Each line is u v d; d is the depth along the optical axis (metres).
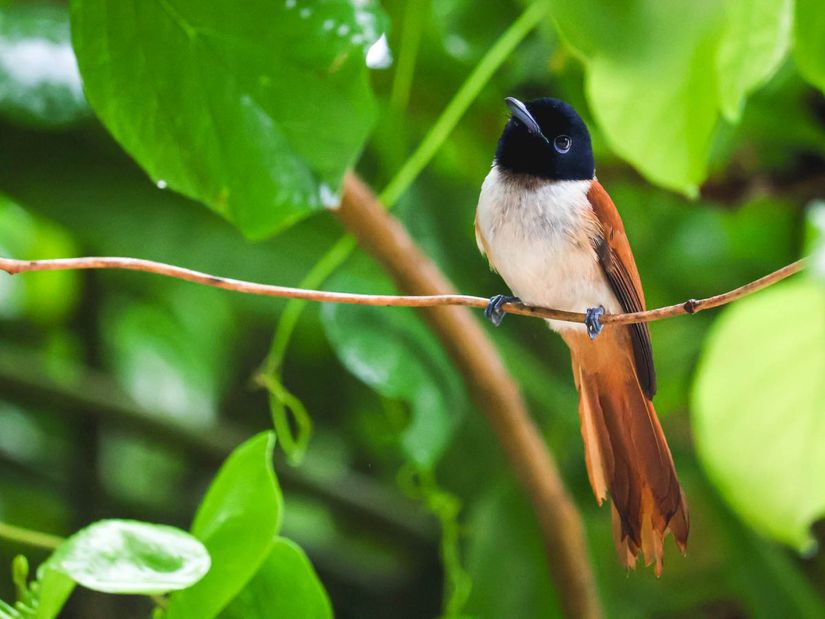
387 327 2.80
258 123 2.69
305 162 2.69
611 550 2.88
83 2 2.68
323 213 2.85
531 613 2.83
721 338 2.70
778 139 2.85
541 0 2.77
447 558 2.82
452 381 2.80
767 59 2.67
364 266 2.85
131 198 2.84
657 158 2.69
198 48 2.68
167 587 2.64
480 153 2.88
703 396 2.70
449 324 2.77
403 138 2.86
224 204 2.69
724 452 2.70
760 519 2.70
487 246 2.79
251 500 2.67
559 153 2.79
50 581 2.64
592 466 2.77
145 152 2.69
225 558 2.67
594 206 2.79
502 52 2.77
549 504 2.79
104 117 2.69
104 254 2.83
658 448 2.77
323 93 2.69
